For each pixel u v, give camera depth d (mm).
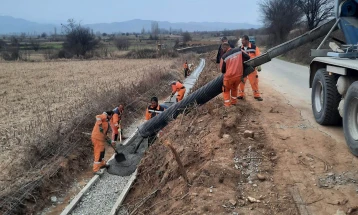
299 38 8016
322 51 7453
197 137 6891
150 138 8820
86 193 7469
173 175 5965
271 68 20859
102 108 12141
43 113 12961
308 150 5895
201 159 5836
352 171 5090
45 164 8266
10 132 10469
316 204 4312
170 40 80562
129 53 49000
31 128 10586
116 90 15516
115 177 8188
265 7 45250
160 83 18812
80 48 52688
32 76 26578
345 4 7051
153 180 6805
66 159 8734
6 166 8102
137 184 7270
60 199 7520
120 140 10312
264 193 4641
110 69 31188
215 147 6000
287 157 5633
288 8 42156
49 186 7668
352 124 5699
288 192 4621
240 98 9492
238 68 7734
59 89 19219
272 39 45594
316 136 6559
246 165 5379
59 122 10656
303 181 4875
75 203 6957
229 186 4855
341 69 6059
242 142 6223
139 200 6312
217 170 5164
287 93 11055
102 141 8500
